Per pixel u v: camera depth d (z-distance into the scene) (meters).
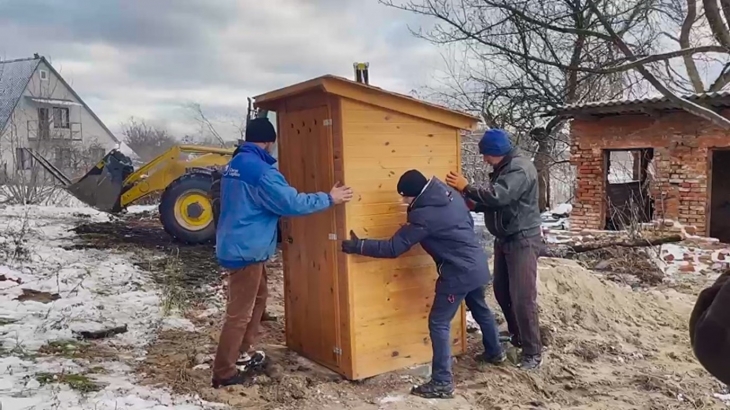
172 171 10.36
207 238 9.62
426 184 4.11
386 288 4.41
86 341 4.90
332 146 4.23
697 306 1.62
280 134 4.80
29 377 3.97
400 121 4.37
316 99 4.33
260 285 4.39
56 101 33.84
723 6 7.55
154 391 3.89
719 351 1.49
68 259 7.94
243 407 3.78
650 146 10.27
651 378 4.48
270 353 4.87
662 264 8.73
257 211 3.96
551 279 6.15
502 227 4.59
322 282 4.50
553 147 17.03
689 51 7.32
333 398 4.02
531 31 14.71
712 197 12.80
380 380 4.34
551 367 4.66
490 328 4.60
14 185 16.05
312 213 4.15
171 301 5.93
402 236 4.05
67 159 24.36
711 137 9.65
